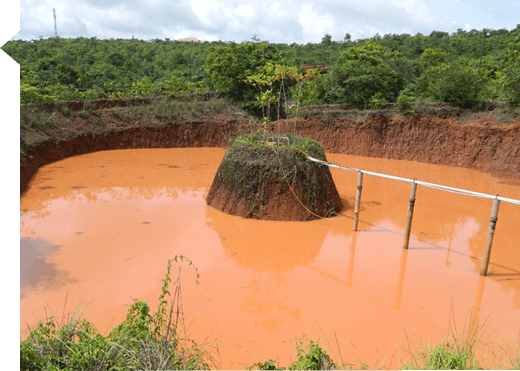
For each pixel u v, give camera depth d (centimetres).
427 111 2528
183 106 2911
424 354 488
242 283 851
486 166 2280
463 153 2373
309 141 1412
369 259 1009
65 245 1030
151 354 448
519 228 1296
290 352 611
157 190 1634
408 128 2545
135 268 904
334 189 1438
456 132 2412
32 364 404
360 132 2661
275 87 3173
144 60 6125
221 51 3284
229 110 3041
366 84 2794
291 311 741
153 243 1062
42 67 4344
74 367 422
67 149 2266
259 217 1284
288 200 1284
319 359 482
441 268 965
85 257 957
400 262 994
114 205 1403
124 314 705
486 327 700
